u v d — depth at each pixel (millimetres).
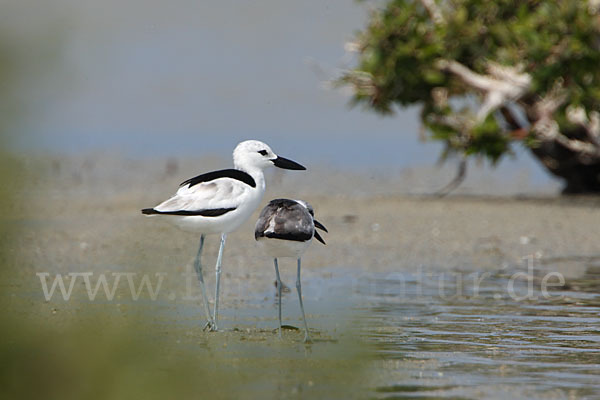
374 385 7039
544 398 6734
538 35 21188
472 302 11219
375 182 27531
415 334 9211
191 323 9492
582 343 8836
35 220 17391
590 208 21656
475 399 6672
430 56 22938
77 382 6148
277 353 8094
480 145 22891
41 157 7344
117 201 21469
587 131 23531
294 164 9656
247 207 9336
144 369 6746
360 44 24141
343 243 16062
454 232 17562
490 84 22781
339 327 9484
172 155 31484
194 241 15758
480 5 22828
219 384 6945
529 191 26109
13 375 6039
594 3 21656
